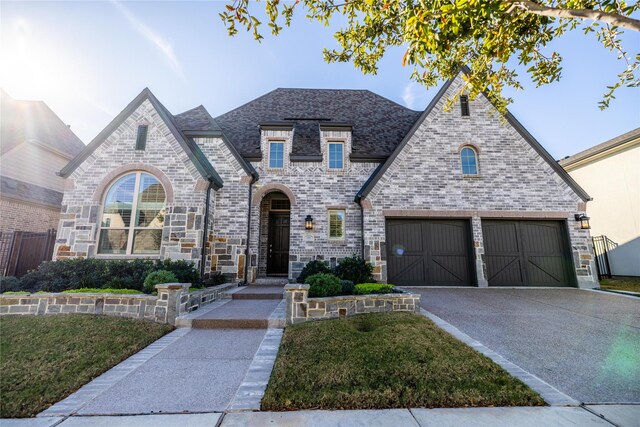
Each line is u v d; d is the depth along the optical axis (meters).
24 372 3.84
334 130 12.28
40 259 10.57
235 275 10.30
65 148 16.41
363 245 10.69
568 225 10.83
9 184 12.81
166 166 9.48
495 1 3.43
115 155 9.54
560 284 10.60
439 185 11.03
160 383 3.68
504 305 7.54
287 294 6.11
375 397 3.26
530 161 11.23
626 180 13.37
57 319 5.68
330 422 2.87
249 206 11.09
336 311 6.23
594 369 3.94
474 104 11.62
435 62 6.50
